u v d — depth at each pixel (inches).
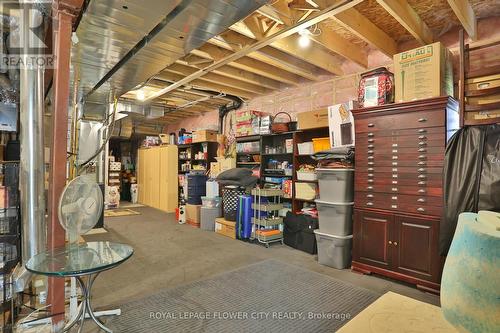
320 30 133.9
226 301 101.3
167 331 82.6
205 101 256.7
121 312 92.7
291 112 207.3
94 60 123.3
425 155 113.1
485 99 107.4
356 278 124.3
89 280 75.1
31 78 82.6
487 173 95.8
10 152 107.2
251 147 217.0
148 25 94.6
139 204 358.0
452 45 132.8
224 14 88.5
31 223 82.0
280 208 180.7
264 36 130.6
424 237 112.5
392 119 122.2
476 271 19.9
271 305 98.9
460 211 100.0
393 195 121.4
